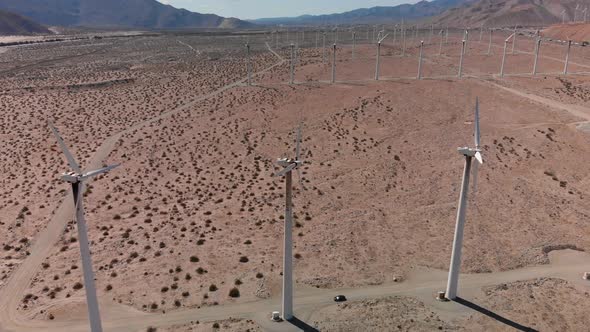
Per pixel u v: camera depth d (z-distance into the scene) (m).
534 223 69.31
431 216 71.81
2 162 95.44
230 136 110.44
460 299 50.91
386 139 107.44
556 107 125.50
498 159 94.88
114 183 84.56
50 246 63.34
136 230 66.62
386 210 74.00
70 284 53.84
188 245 62.03
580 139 102.62
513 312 48.62
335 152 100.19
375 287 53.31
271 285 53.19
